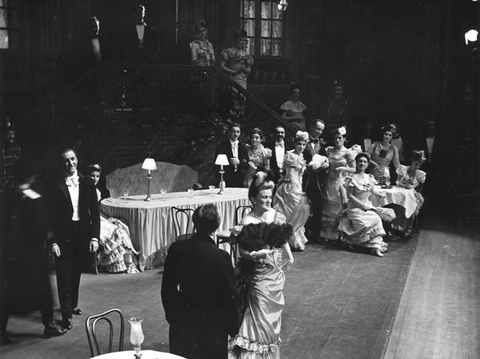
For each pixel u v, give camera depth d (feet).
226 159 39.34
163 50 58.70
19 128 41.83
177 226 35.81
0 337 25.03
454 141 64.54
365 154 40.24
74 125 43.42
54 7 53.26
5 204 25.67
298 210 39.52
